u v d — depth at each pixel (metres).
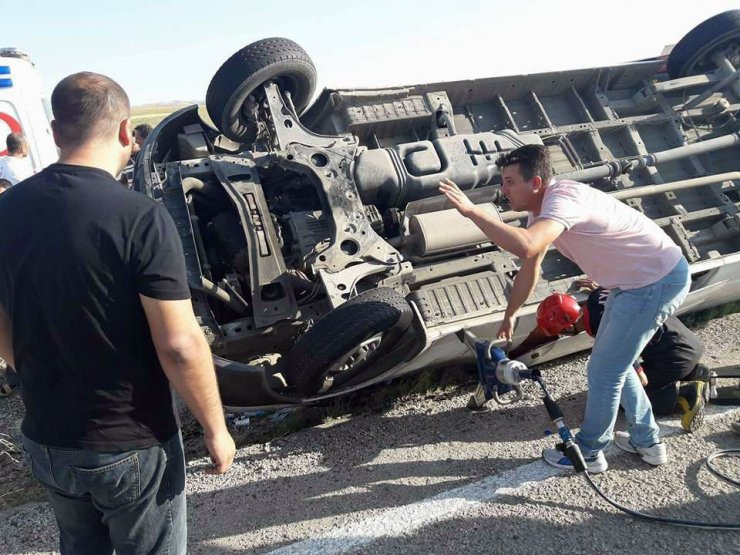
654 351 3.66
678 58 6.52
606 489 3.10
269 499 3.30
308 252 4.26
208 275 4.14
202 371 1.82
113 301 1.77
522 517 2.93
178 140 4.89
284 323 4.06
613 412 3.10
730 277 5.01
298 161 4.26
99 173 1.86
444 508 3.04
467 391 4.49
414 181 4.67
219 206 4.56
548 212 2.83
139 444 1.86
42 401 1.84
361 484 3.35
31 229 1.79
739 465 3.21
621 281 3.01
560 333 3.90
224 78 4.62
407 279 4.32
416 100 5.47
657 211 5.67
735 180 5.89
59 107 1.88
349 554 2.78
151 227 1.79
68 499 1.98
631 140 6.02
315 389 3.69
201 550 2.92
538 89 6.09
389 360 3.94
